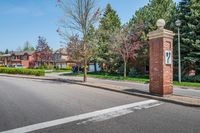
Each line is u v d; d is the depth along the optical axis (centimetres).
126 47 2877
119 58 3366
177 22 2031
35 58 7500
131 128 570
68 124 611
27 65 7925
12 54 8444
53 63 7594
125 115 707
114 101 958
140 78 2617
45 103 923
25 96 1130
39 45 6975
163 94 1020
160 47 1031
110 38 3167
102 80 2459
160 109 792
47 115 715
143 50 2925
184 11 2375
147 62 3062
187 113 730
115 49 2991
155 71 1062
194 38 2244
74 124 611
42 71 2981
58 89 1435
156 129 562
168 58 1034
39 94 1195
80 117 686
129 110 779
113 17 4016
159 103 905
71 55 2189
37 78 2553
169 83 1047
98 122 629
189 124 605
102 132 541
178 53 2120
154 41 1064
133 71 3212
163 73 1019
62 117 688
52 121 643
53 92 1277
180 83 1939
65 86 1639
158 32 1029
